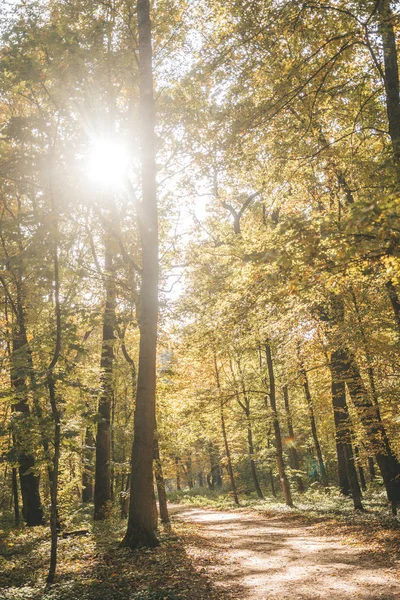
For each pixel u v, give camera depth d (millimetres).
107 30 11461
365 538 12875
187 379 25438
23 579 9664
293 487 38625
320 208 14711
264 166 13359
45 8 11633
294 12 10039
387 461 17375
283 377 22016
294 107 11992
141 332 12695
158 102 14992
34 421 9484
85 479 23172
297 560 10953
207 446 43375
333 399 19938
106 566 9984
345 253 5922
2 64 9859
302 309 12562
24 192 10695
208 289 15383
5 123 10234
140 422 12117
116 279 14477
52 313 13305
